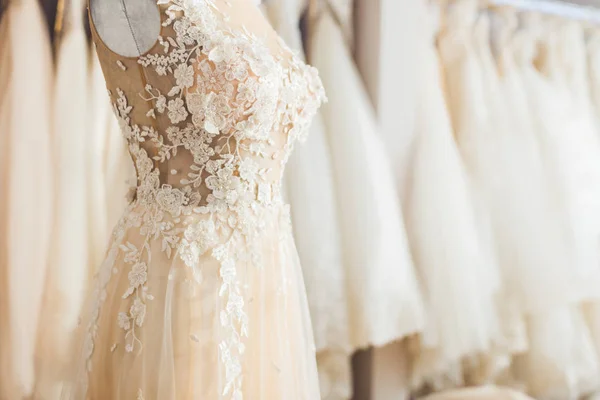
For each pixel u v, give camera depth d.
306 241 1.90
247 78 1.07
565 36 2.65
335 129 2.04
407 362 2.30
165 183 1.13
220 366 1.02
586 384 2.48
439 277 2.08
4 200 1.74
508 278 2.31
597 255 2.45
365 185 1.97
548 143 2.45
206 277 1.06
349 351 1.95
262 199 1.17
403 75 2.24
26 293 1.72
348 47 2.22
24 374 1.70
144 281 1.08
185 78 1.06
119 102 1.16
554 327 2.37
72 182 1.78
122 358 1.08
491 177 2.32
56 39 1.91
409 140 2.24
